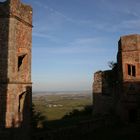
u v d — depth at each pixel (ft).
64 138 64.85
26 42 56.70
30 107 58.13
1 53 50.98
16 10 52.31
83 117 93.66
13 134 50.16
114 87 92.48
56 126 75.46
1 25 51.29
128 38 83.97
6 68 50.47
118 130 75.41
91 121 75.36
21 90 54.24
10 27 50.83
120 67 86.28
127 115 82.12
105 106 97.86
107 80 97.91
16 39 52.29
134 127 76.74
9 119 49.93
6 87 50.21
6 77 50.29
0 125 50.03
